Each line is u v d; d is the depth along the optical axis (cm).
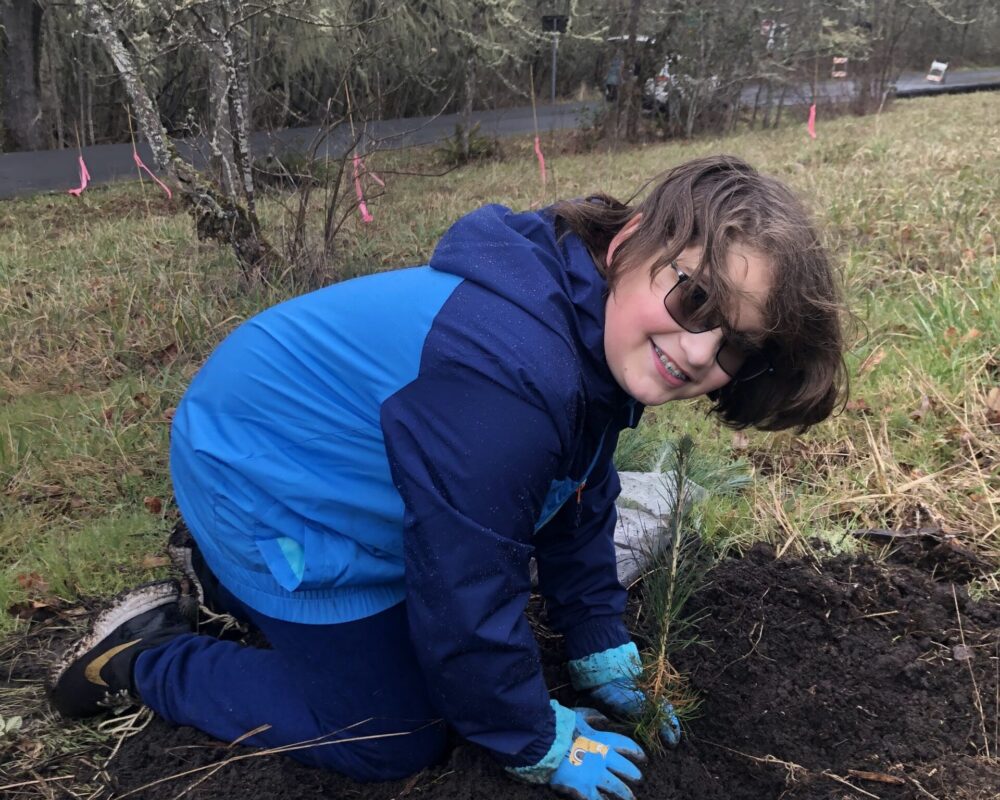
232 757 182
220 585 204
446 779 180
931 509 264
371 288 167
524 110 1773
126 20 491
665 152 1135
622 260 156
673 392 158
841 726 197
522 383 147
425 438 149
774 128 1402
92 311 446
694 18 1301
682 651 219
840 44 1462
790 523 260
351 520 165
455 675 155
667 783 182
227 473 166
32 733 190
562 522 195
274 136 720
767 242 146
